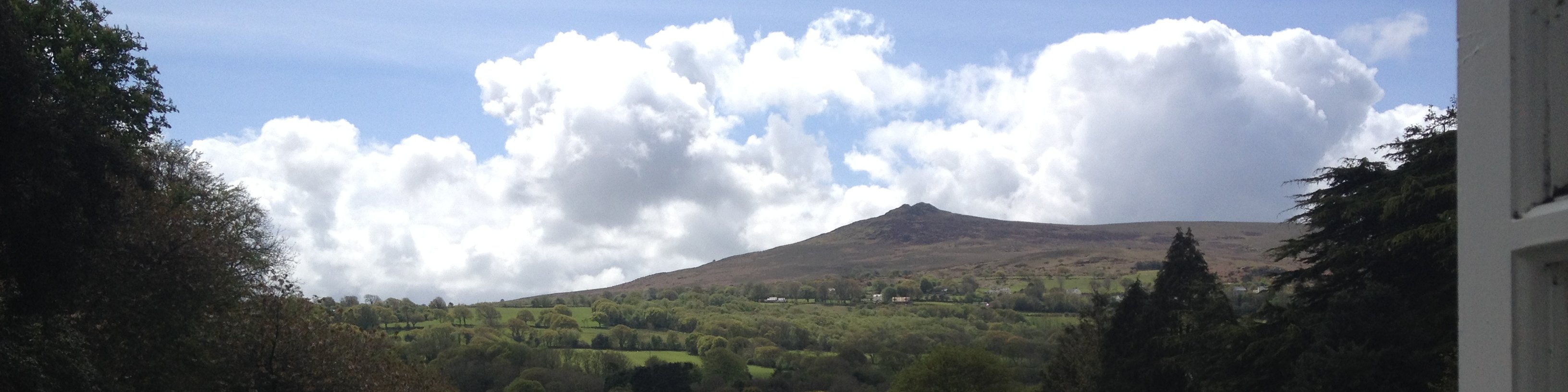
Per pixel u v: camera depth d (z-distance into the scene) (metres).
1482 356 2.73
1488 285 2.72
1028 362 87.88
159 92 22.23
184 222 21.80
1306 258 28.31
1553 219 2.43
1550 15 2.62
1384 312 23.52
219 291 22.61
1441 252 21.16
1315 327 24.42
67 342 16.62
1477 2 2.83
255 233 33.09
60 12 20.09
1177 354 34.38
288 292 26.98
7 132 14.77
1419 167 24.44
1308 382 23.09
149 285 19.73
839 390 81.56
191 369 21.67
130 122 21.62
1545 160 2.58
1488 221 2.72
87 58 20.50
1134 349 37.53
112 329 18.77
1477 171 2.79
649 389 78.50
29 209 15.29
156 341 20.05
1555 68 2.60
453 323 107.12
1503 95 2.67
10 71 14.82
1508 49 2.66
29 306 16.39
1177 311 35.81
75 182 15.96
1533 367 2.53
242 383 24.69
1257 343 26.23
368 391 28.94
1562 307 2.48
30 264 15.98
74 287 17.02
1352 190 26.77
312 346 27.09
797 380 86.31
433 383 37.16
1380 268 24.83
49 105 15.66
